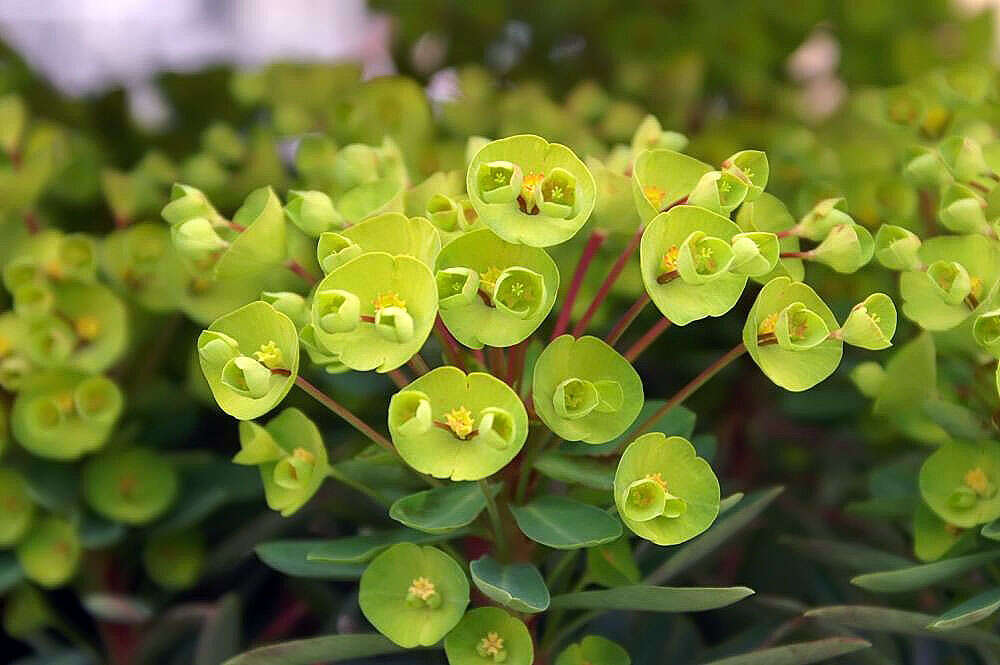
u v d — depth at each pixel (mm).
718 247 288
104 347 376
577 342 296
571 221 286
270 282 390
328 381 410
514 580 298
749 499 334
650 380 448
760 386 441
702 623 412
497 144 292
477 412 285
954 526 331
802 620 345
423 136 440
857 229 317
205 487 403
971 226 321
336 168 343
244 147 458
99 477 386
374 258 284
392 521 394
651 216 296
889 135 420
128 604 376
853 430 435
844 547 350
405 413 284
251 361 281
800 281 321
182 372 429
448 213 307
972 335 323
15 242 406
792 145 427
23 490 385
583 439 293
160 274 387
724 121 475
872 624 320
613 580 327
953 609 307
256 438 319
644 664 372
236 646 382
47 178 417
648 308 419
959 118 387
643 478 292
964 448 324
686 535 292
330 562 323
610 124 456
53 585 383
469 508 300
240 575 428
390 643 302
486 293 289
